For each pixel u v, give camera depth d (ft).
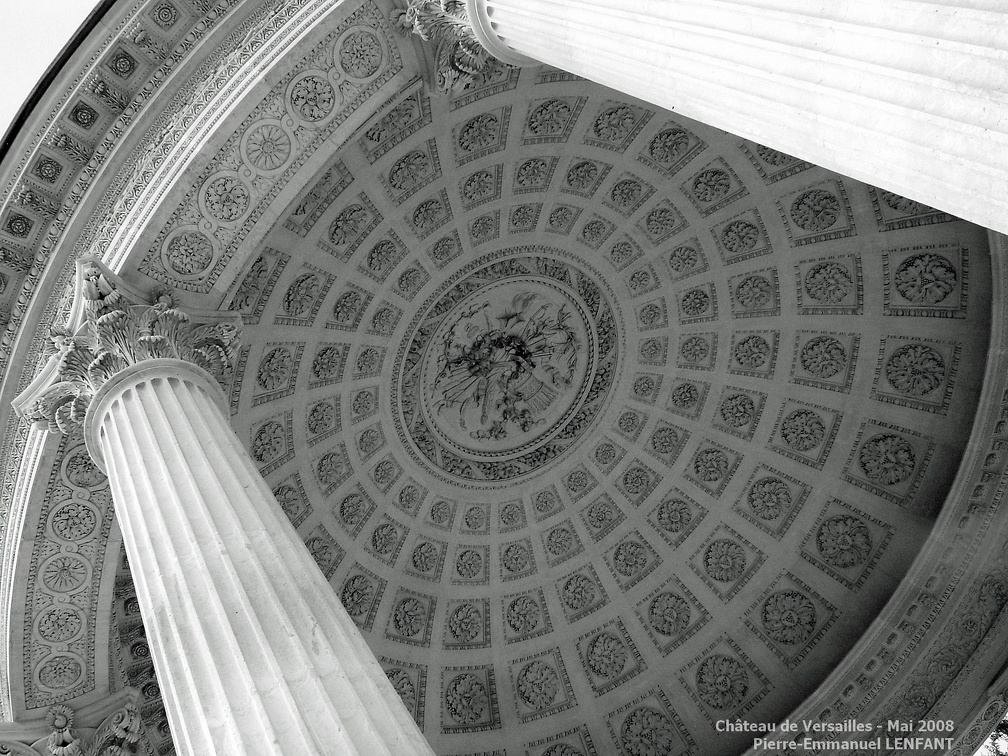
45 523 52.90
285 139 50.85
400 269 77.61
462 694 93.09
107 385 42.78
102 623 56.59
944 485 87.35
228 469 37.22
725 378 93.40
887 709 85.71
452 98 64.95
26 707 55.77
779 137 25.22
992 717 80.59
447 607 93.86
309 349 75.10
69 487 52.47
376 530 88.69
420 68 51.42
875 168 22.53
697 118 28.91
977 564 83.05
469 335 87.71
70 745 55.67
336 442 81.92
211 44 52.90
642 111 74.38
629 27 29.68
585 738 94.22
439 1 45.21
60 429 47.11
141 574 32.58
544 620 96.17
